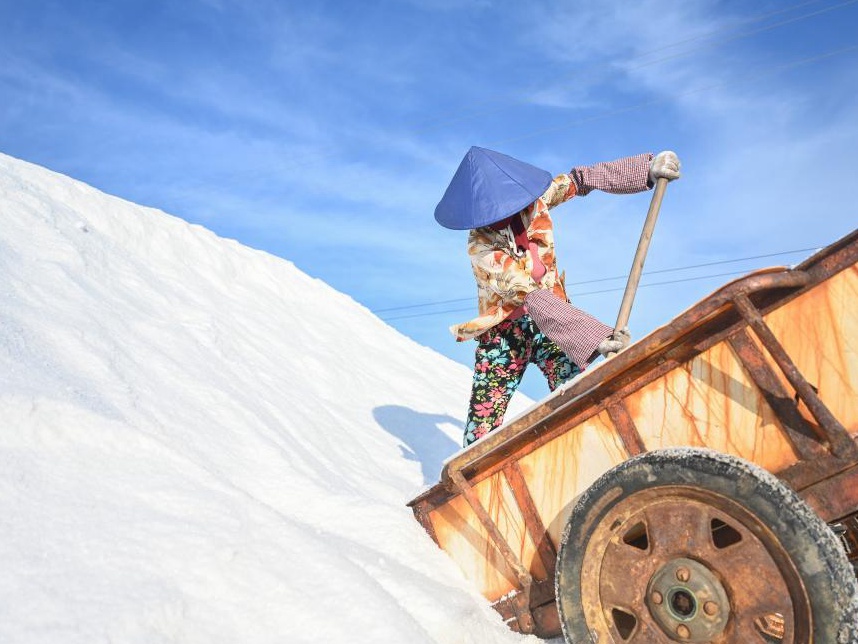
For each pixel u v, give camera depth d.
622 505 2.26
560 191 3.44
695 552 2.14
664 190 3.15
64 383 2.91
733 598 2.07
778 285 2.07
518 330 3.38
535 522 2.71
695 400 2.32
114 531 2.27
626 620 2.40
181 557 2.28
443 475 2.80
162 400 3.44
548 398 2.47
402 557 2.95
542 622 2.74
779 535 1.97
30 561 2.03
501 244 3.26
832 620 1.88
